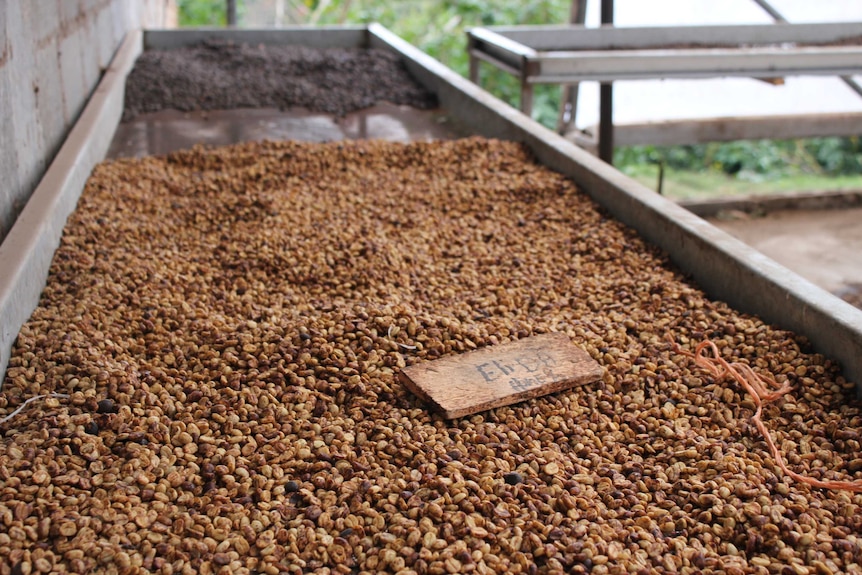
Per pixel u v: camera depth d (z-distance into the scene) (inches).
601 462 79.5
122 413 81.4
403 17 395.9
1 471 73.3
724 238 110.3
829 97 281.3
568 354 93.2
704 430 84.2
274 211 136.7
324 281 114.6
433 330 96.9
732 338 97.3
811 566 67.1
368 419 85.3
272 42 268.5
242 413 84.5
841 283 171.5
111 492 73.2
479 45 217.8
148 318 102.0
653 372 92.4
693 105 282.4
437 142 165.5
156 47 261.0
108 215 132.1
